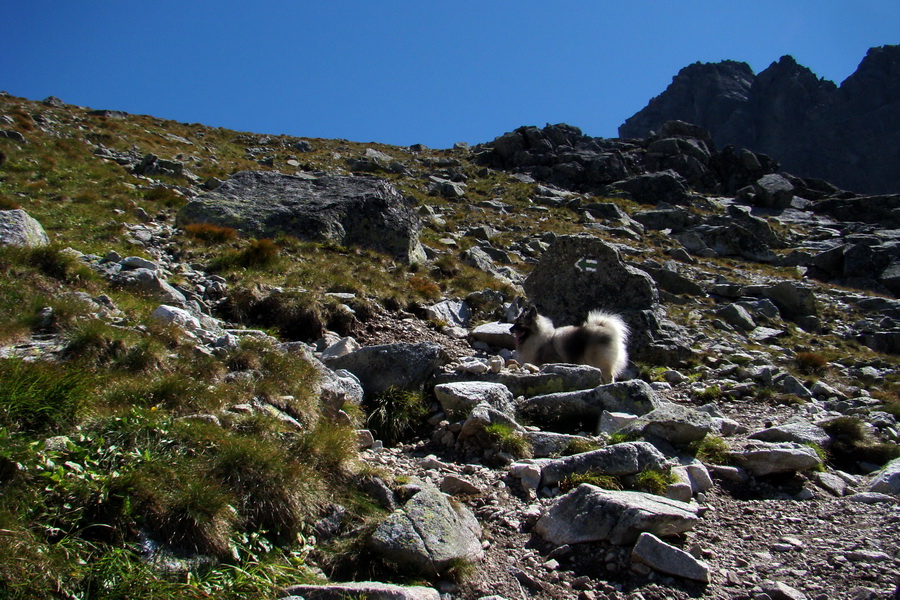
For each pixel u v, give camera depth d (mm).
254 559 4844
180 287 11430
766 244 38656
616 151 57062
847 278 33875
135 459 5094
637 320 15680
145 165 24578
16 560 3871
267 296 11984
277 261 14219
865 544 5965
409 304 14531
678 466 7355
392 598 4383
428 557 5070
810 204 52594
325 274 14211
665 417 8141
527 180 50375
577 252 16719
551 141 59531
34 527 4246
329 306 12344
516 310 16234
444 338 13336
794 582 5328
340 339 11242
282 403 7188
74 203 16484
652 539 5395
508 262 25328
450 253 22891
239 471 5383
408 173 45750
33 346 6918
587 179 52594
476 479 6961
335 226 17672
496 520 6137
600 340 11789
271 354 8078
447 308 15156
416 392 9234
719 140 184250
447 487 6688
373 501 6043
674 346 15344
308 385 7852
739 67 199125
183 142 37562
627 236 36312
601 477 6676
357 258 16781
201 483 5020
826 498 7379
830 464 8844
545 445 7844
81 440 5133
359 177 20234
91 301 8328
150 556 4445
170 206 18984
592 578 5285
